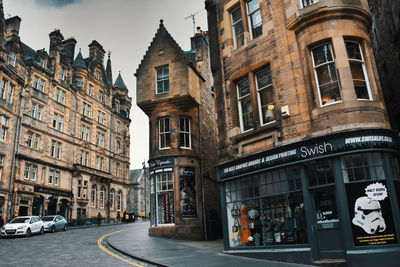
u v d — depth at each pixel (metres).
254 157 11.53
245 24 13.24
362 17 10.59
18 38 32.84
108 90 51.06
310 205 9.75
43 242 17.31
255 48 12.59
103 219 44.88
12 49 32.03
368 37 10.69
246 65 12.80
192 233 18.42
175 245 14.66
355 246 8.60
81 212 40.50
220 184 12.89
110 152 49.31
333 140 9.45
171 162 19.45
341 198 9.04
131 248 13.41
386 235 8.55
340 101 9.92
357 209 8.86
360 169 9.19
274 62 11.79
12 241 18.19
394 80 15.01
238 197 12.19
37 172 34.28
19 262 10.59
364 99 9.89
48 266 9.74
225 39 14.05
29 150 33.31
